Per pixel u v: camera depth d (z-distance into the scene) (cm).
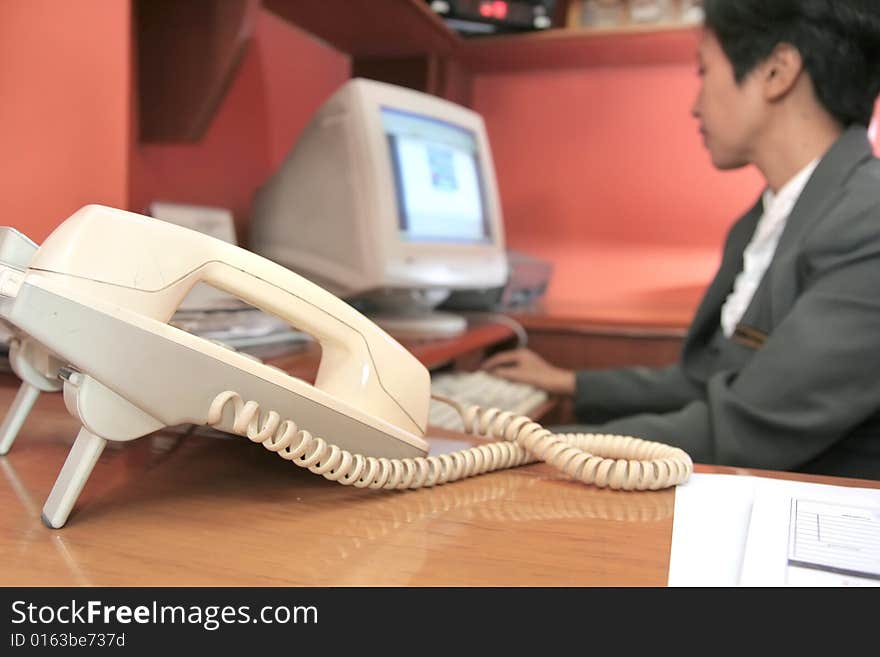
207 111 116
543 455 62
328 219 142
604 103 239
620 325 179
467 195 171
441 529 48
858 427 102
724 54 123
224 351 48
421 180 153
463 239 167
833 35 112
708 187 231
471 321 175
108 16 89
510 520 50
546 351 185
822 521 49
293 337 105
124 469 58
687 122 232
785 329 100
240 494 53
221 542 44
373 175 138
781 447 98
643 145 237
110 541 43
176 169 146
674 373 148
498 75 248
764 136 124
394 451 56
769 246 126
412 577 40
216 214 138
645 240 238
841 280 99
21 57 90
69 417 70
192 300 90
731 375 110
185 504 51
